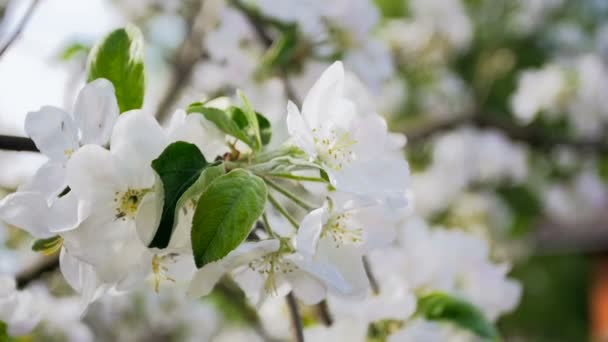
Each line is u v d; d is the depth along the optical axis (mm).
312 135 441
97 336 1008
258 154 443
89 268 437
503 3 1696
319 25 644
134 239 427
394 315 528
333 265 445
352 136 445
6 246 703
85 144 433
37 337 698
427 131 1343
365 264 541
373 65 666
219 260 424
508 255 1567
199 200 409
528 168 1531
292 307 490
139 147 425
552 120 1416
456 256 624
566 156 1476
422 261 610
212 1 715
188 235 424
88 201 421
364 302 530
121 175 423
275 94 710
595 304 2512
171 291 1046
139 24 886
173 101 737
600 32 1615
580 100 1287
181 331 1061
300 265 434
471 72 1714
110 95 436
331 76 444
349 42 654
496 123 1391
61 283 756
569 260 2477
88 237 423
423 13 1368
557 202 1500
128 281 432
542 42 1718
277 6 632
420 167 1594
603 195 1506
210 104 461
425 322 540
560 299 2463
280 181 463
